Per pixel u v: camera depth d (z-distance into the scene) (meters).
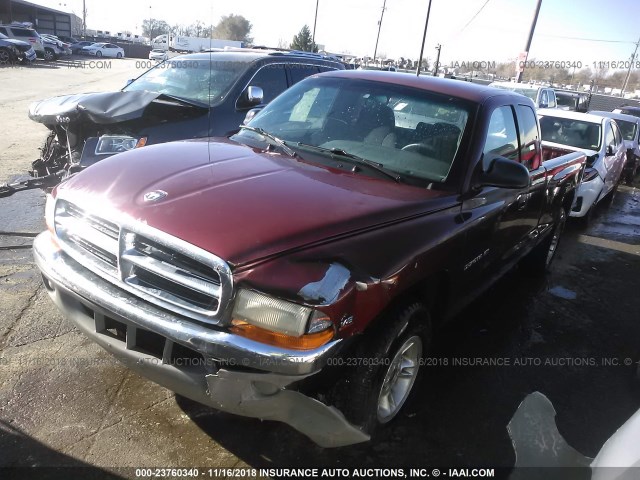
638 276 6.34
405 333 2.66
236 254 2.10
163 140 5.20
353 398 2.37
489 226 3.47
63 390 2.96
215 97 5.95
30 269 4.40
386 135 3.42
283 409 2.20
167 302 2.22
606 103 32.94
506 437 3.04
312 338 2.08
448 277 3.05
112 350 2.42
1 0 53.72
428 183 3.13
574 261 6.66
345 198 2.66
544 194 4.71
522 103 4.23
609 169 9.08
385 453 2.80
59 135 5.44
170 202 2.37
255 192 2.53
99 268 2.43
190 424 2.81
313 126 3.60
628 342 4.48
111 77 26.22
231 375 2.12
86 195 2.55
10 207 5.87
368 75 3.93
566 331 4.55
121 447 2.61
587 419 3.33
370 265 2.33
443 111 3.46
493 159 3.32
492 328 4.43
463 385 3.52
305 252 2.20
